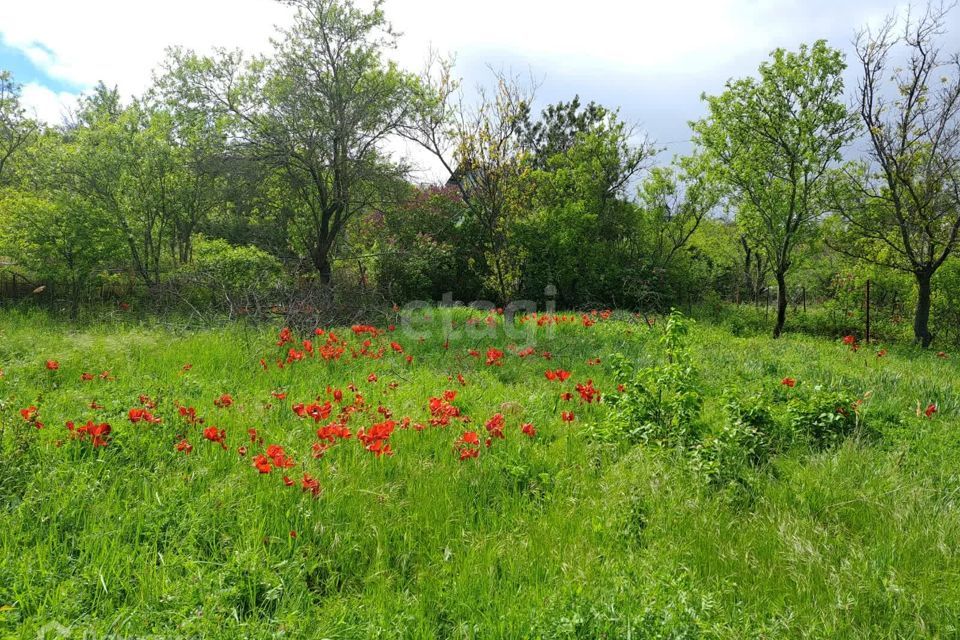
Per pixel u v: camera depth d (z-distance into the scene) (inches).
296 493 162.9
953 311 674.2
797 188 640.4
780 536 152.5
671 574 137.5
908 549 149.4
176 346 349.1
